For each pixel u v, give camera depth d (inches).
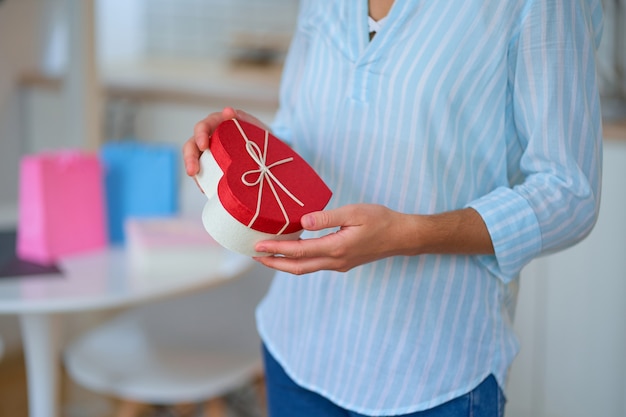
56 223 69.1
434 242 38.8
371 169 42.8
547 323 83.8
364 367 43.4
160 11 155.1
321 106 45.3
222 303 86.0
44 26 104.9
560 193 39.7
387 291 42.7
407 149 41.6
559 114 39.5
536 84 39.8
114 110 122.2
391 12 41.8
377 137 42.4
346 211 36.8
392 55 41.8
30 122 110.1
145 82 120.3
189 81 121.2
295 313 46.6
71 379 104.2
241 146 41.4
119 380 71.6
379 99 42.2
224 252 70.8
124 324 82.4
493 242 39.6
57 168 68.9
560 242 41.0
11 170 110.3
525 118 40.7
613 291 79.7
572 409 83.9
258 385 86.2
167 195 75.8
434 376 42.5
